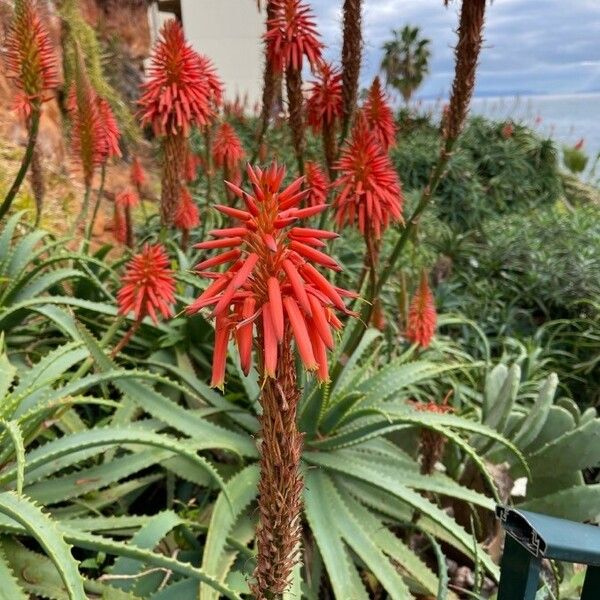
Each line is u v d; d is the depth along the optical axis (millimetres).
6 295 2543
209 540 1816
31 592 1619
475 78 2006
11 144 5027
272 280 917
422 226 7723
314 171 2725
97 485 1937
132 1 8727
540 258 6242
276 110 3236
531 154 11281
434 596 2064
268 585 1110
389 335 3744
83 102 2809
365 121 2156
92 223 3383
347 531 2043
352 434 2270
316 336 991
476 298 6109
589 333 5117
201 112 2617
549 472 2670
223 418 2566
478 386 3961
